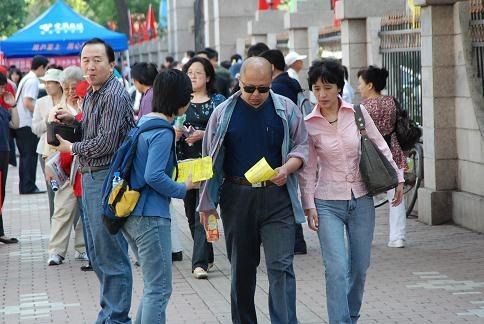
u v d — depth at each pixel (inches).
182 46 2637.8
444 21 785.6
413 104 874.1
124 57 1930.4
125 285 472.4
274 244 441.1
